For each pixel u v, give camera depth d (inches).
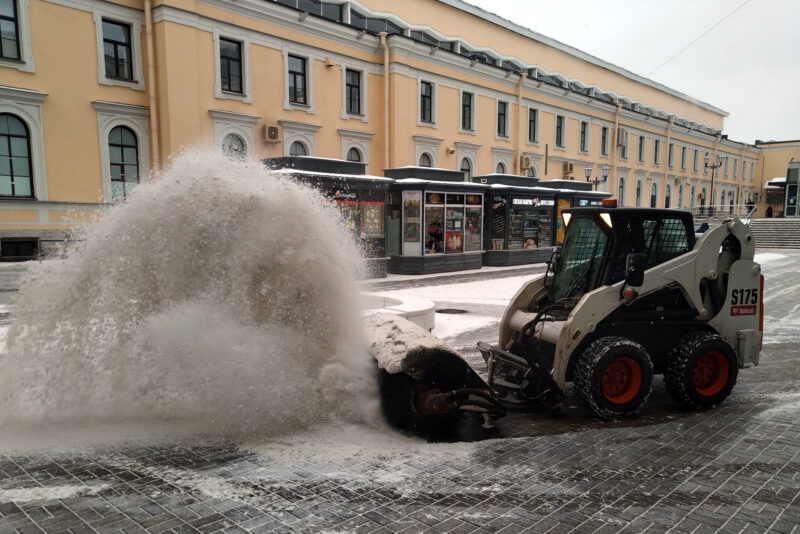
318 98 916.0
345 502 126.3
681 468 149.1
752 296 216.2
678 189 1980.8
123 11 717.3
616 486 137.6
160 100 738.2
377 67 1005.8
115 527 113.0
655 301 205.5
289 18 856.9
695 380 201.6
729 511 125.3
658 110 1932.8
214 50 778.2
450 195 719.1
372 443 165.5
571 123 1464.1
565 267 223.1
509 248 812.0
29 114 658.8
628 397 190.1
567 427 182.9
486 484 137.6
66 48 679.1
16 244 666.8
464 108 1173.7
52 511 119.6
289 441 164.9
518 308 225.9
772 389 231.1
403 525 116.2
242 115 807.7
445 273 718.5
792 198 1852.9
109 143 724.0
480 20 1245.1
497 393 201.6
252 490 131.7
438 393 173.3
